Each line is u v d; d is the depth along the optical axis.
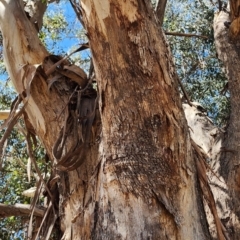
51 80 3.02
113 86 2.29
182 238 2.19
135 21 2.23
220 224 2.51
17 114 2.96
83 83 3.13
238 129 3.75
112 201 2.26
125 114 2.29
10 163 6.12
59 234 2.98
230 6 4.21
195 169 2.45
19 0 3.45
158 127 2.27
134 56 2.24
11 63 3.22
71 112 2.96
